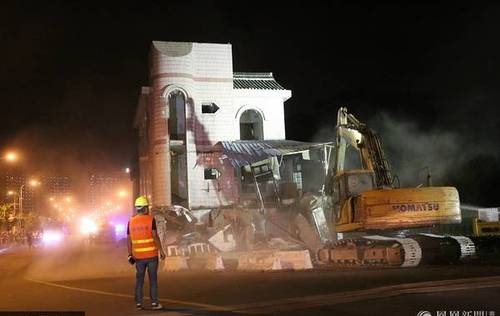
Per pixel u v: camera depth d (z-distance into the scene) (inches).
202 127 1434.5
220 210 1173.7
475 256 775.7
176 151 1449.3
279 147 1331.2
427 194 714.2
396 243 707.4
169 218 1227.9
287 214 1084.5
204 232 1184.2
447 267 660.7
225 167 1416.1
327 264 784.3
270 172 1393.9
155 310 397.4
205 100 1450.5
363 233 812.6
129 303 442.0
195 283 578.9
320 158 1476.4
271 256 743.1
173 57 1423.5
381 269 668.7
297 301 418.6
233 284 551.2
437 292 441.4
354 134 816.3
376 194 717.3
